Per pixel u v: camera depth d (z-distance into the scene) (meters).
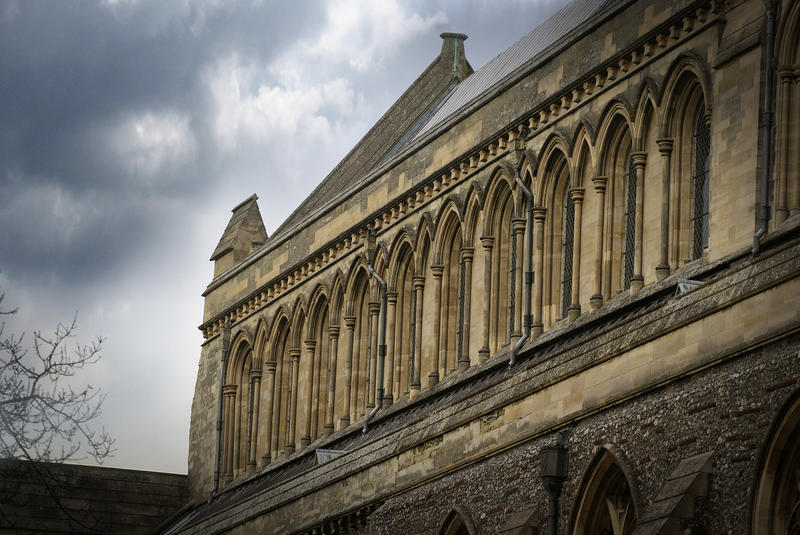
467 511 43.59
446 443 45.84
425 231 61.22
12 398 37.59
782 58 42.22
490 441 43.53
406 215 62.50
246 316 75.38
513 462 42.03
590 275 51.47
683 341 36.12
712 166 44.00
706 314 35.47
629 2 49.78
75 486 72.25
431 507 45.69
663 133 48.03
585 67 51.97
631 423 37.22
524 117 54.84
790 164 41.62
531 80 54.97
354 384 65.69
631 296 48.69
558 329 52.09
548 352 51.03
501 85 56.44
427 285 61.06
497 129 56.50
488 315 56.69
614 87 50.78
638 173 49.28
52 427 37.78
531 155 54.56
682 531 33.75
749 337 34.03
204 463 76.25
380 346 62.81
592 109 51.78
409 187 62.16
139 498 74.81
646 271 48.72
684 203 47.62
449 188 59.72
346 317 66.44
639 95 49.16
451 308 59.72
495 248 57.03
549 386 41.12
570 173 52.59
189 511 75.25
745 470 33.22
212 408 76.81
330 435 66.75
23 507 69.25
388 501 48.62
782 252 34.41
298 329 70.94
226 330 76.50
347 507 51.34
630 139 50.72
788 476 32.47
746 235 42.25
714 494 33.88
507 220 57.00
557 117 53.50
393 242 63.12
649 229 48.81
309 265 69.75
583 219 52.16
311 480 54.88
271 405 72.50
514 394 42.66
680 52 47.38
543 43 62.12
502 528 41.31
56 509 70.31
